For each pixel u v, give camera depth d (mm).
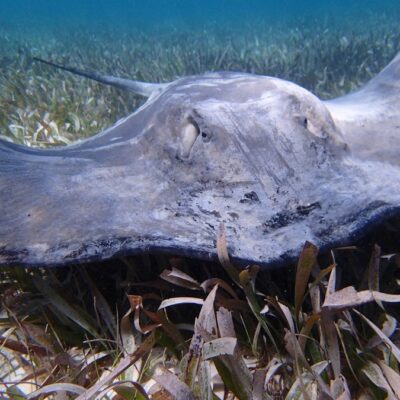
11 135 947
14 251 347
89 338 423
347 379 358
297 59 1684
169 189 418
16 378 392
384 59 1699
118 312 432
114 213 380
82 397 322
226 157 431
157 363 381
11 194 412
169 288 428
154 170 454
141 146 497
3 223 376
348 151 476
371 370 347
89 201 399
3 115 1068
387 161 475
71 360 383
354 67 1563
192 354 347
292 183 404
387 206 366
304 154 438
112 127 650
